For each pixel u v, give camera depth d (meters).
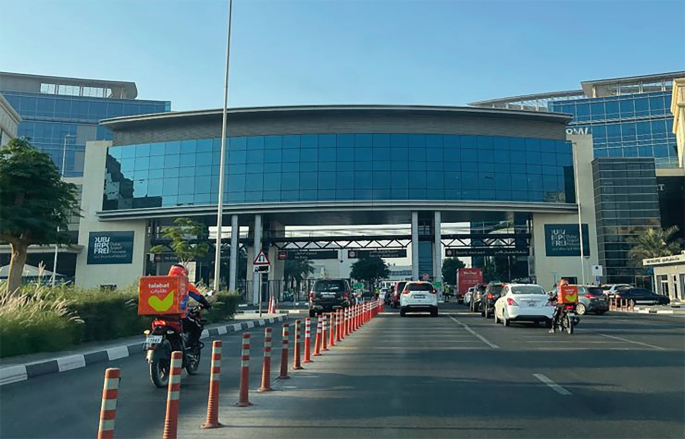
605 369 10.47
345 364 11.35
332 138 54.97
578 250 56.16
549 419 6.66
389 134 54.88
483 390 8.48
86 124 107.88
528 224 58.94
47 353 12.12
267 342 8.68
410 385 8.93
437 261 53.66
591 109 99.56
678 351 13.27
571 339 16.28
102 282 57.25
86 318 14.37
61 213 19.72
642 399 7.76
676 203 66.06
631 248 56.00
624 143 96.62
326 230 62.53
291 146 55.12
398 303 43.16
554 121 57.25
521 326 21.56
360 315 22.70
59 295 14.24
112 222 58.41
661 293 51.22
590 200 57.09
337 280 29.86
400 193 53.91
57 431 6.27
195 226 42.59
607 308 31.84
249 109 54.88
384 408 7.30
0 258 59.88
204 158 56.25
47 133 106.12
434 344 15.09
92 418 6.89
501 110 55.16
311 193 54.22
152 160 57.50
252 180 54.91
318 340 13.00
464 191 54.41
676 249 56.16
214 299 10.82
